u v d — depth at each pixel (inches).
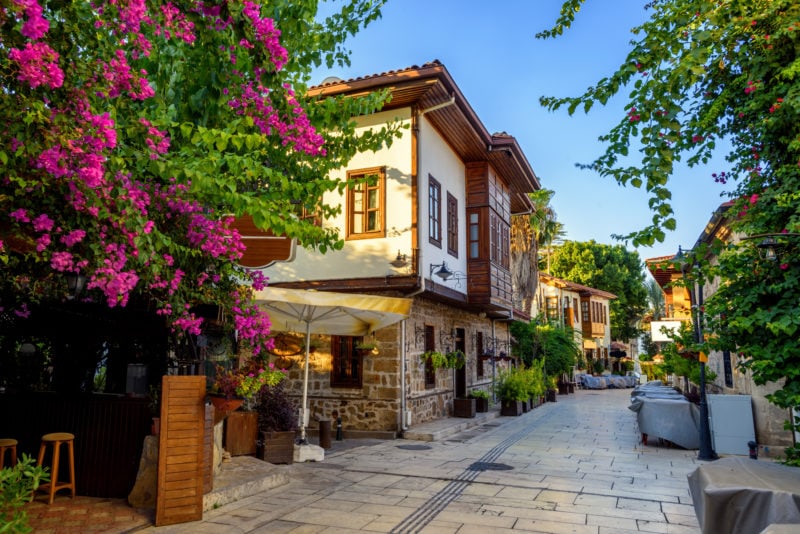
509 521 233.6
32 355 300.4
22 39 114.6
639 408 461.4
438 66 443.8
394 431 479.5
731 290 255.9
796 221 234.2
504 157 624.4
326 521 232.1
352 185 216.5
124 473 251.8
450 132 552.4
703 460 385.7
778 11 225.0
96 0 132.0
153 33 172.1
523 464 365.4
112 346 293.1
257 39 144.1
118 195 138.6
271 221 163.0
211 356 288.8
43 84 116.3
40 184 131.5
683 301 794.8
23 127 118.0
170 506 223.8
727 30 220.7
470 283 610.2
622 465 365.4
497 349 839.7
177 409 230.8
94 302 241.6
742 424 392.2
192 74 202.8
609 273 1759.4
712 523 145.9
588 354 1601.9
